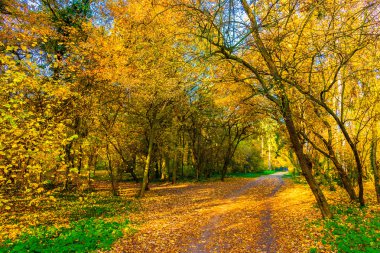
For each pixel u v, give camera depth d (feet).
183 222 41.24
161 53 46.98
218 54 32.27
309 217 38.58
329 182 62.54
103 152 69.97
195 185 100.58
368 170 57.41
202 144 129.49
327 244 26.45
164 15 40.52
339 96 43.34
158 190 84.69
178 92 55.21
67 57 48.62
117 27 51.67
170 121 94.79
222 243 30.86
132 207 54.08
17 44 42.78
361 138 46.47
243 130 120.06
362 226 30.53
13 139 27.89
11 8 45.73
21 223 36.37
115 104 64.39
